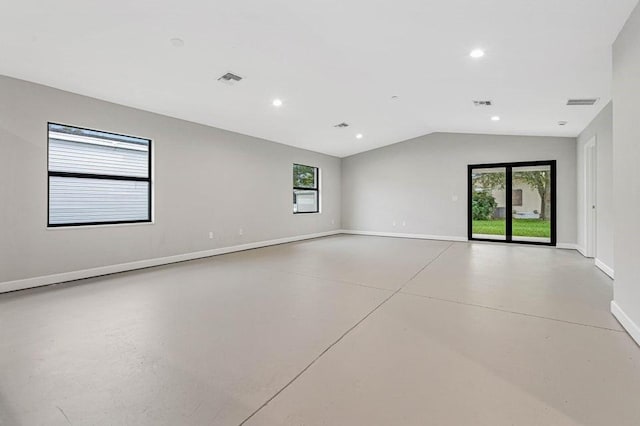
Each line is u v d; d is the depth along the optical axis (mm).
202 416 1563
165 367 2025
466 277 4344
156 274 4555
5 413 1584
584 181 6020
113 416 1565
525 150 7430
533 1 2420
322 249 6859
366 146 9125
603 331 2555
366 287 3854
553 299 3381
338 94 4863
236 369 1999
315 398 1705
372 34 3098
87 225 4422
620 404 1645
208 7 2688
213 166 6113
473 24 2834
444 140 8375
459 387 1800
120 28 2928
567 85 4000
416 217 8820
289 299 3393
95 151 4566
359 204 9781
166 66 3695
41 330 2590
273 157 7582
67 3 2561
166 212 5297
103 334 2516
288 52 3492
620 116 2754
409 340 2400
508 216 7691
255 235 7062
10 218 3709
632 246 2500
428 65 3787
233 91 4562
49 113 4008
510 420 1528
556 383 1835
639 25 2361
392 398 1701
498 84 4223
